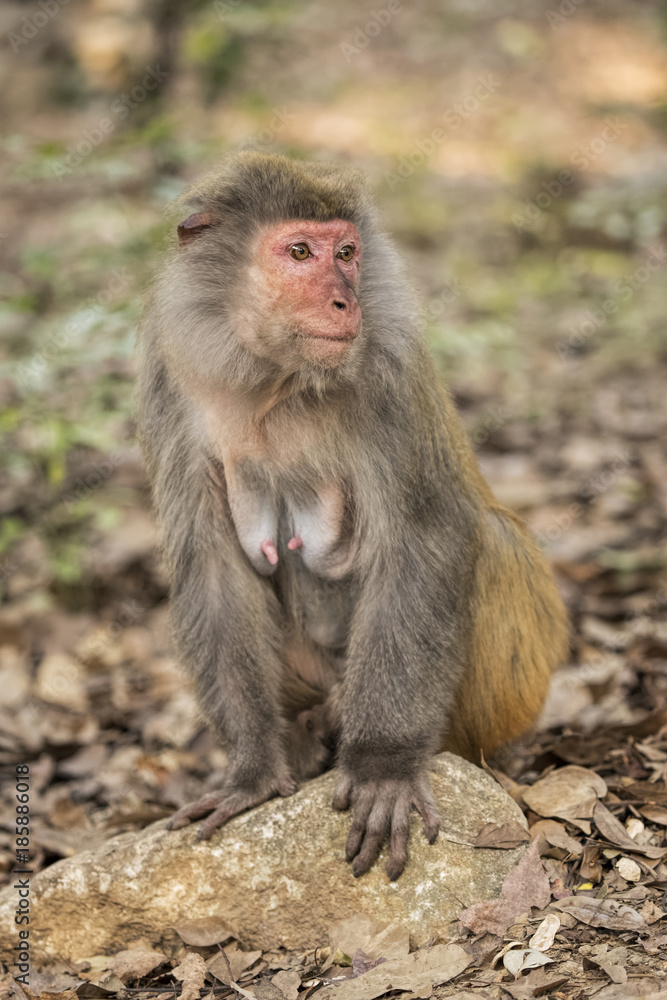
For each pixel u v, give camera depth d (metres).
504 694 7.01
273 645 6.70
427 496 6.29
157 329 6.48
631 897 5.81
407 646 6.20
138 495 12.88
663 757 7.22
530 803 6.57
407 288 6.32
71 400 11.34
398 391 6.15
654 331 17.17
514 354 16.09
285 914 6.08
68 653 10.84
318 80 28.45
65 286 12.45
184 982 5.81
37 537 12.25
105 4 25.25
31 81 26.52
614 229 18.97
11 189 20.20
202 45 17.31
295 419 6.26
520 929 5.64
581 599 10.46
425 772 6.23
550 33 32.22
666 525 11.70
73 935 6.34
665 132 25.73
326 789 6.31
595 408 14.97
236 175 6.15
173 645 6.77
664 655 9.14
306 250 5.99
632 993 4.94
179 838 6.28
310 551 6.52
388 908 5.96
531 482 12.98
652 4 34.44
